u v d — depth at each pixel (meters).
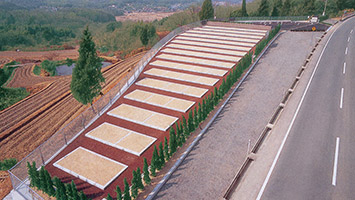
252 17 56.84
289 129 16.50
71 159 15.66
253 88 23.42
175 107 21.11
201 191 12.46
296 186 11.87
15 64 58.66
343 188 11.55
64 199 12.16
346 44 34.00
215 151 15.34
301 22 53.16
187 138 16.78
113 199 12.41
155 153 13.47
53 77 48.94
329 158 13.53
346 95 20.41
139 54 56.94
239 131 17.19
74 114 28.75
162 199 12.18
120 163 15.08
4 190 16.98
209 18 57.28
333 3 71.50
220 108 20.14
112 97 22.92
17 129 26.69
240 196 11.70
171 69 29.69
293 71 26.59
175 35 44.19
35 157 15.05
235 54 33.88
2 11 184.75
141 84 25.98
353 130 15.87
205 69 29.05
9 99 36.06
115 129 18.59
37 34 112.50
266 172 12.98
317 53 31.11
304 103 19.62
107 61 57.81
